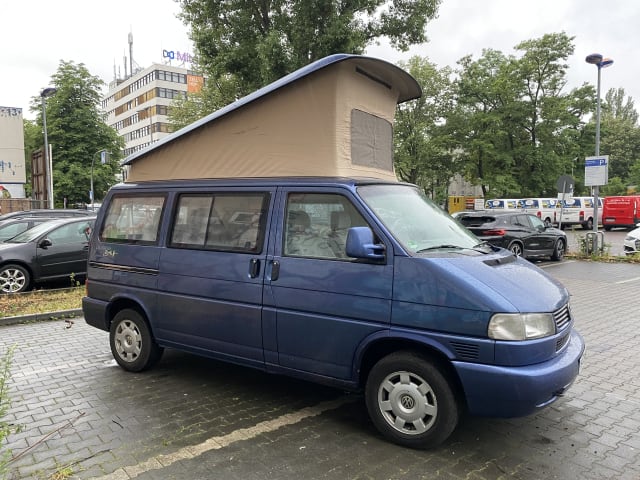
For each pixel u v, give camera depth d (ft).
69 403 14.56
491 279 10.96
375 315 11.50
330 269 12.22
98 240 17.80
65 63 126.62
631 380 16.14
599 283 36.37
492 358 10.25
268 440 12.06
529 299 10.77
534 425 12.84
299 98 14.29
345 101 14.21
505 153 121.19
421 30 59.67
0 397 10.76
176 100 123.75
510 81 118.93
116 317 17.49
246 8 58.49
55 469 10.79
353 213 12.28
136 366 17.02
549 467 10.74
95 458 11.26
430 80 128.16
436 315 10.80
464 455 11.24
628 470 10.64
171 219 15.71
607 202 97.60
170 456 11.30
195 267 14.76
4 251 30.91
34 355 19.52
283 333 12.92
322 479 10.26
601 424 12.91
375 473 10.48
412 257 11.25
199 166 16.07
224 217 14.51
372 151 15.93
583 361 18.07
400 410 11.50
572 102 121.19
